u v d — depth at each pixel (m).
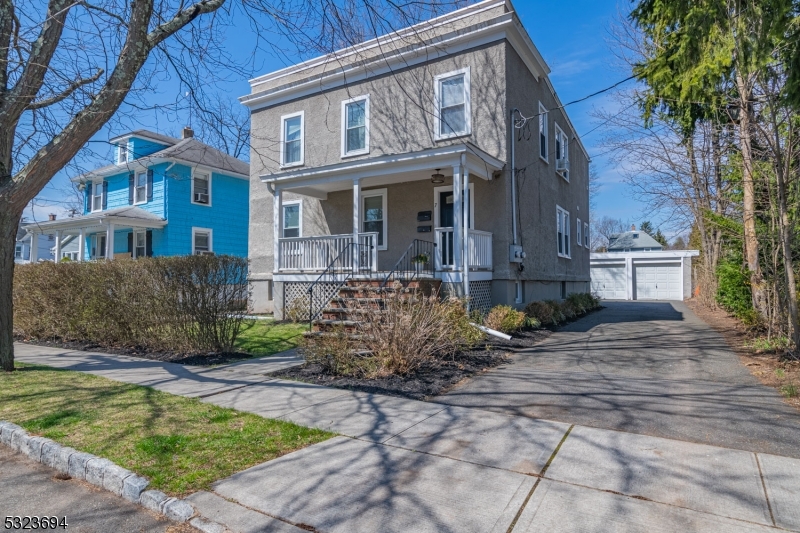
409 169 11.02
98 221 18.05
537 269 13.93
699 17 6.46
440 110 12.54
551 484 3.36
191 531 2.97
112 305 9.51
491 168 11.54
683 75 7.03
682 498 3.13
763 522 2.83
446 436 4.34
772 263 8.89
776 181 8.06
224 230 21.86
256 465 3.76
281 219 13.88
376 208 13.82
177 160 19.41
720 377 6.50
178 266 8.48
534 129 13.94
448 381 6.43
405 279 9.97
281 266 13.37
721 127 10.23
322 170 12.02
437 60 12.62
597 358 8.02
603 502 3.09
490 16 11.97
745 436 4.23
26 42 6.70
